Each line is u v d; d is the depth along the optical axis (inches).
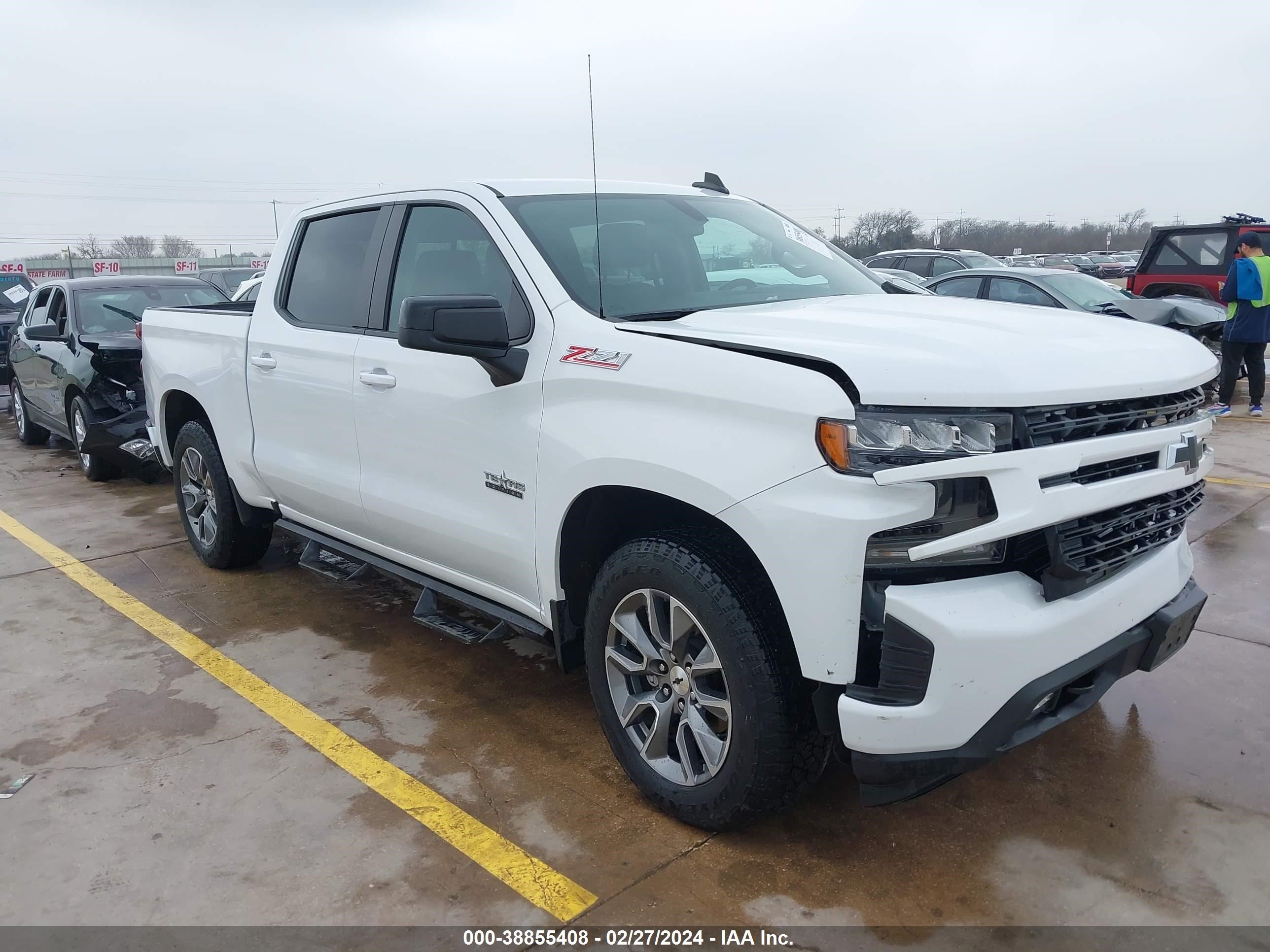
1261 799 114.0
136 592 197.3
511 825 112.8
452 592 142.2
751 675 97.9
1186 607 107.6
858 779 96.0
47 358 315.9
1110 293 371.2
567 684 151.8
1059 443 90.7
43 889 102.7
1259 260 361.7
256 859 107.2
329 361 151.6
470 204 133.7
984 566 92.4
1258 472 277.6
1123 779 119.0
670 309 122.0
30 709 145.0
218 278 838.5
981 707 89.6
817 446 89.3
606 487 109.7
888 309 117.4
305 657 163.2
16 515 264.7
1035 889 99.0
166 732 137.3
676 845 108.2
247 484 182.4
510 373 118.0
